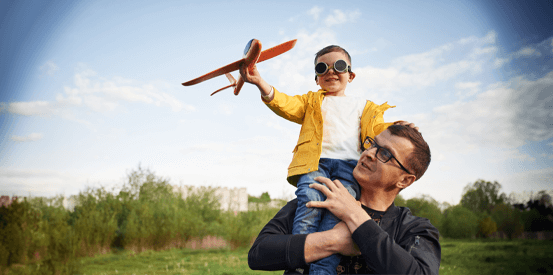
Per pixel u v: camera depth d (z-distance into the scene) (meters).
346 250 1.46
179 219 11.15
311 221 1.59
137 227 10.27
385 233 1.41
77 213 10.09
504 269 7.60
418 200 17.78
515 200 18.88
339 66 2.05
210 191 13.43
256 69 1.79
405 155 1.53
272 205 13.93
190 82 1.66
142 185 11.92
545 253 9.78
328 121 1.94
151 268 7.34
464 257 9.35
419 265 1.40
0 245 7.08
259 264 1.52
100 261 8.23
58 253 7.55
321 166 1.78
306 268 1.57
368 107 2.00
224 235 11.56
